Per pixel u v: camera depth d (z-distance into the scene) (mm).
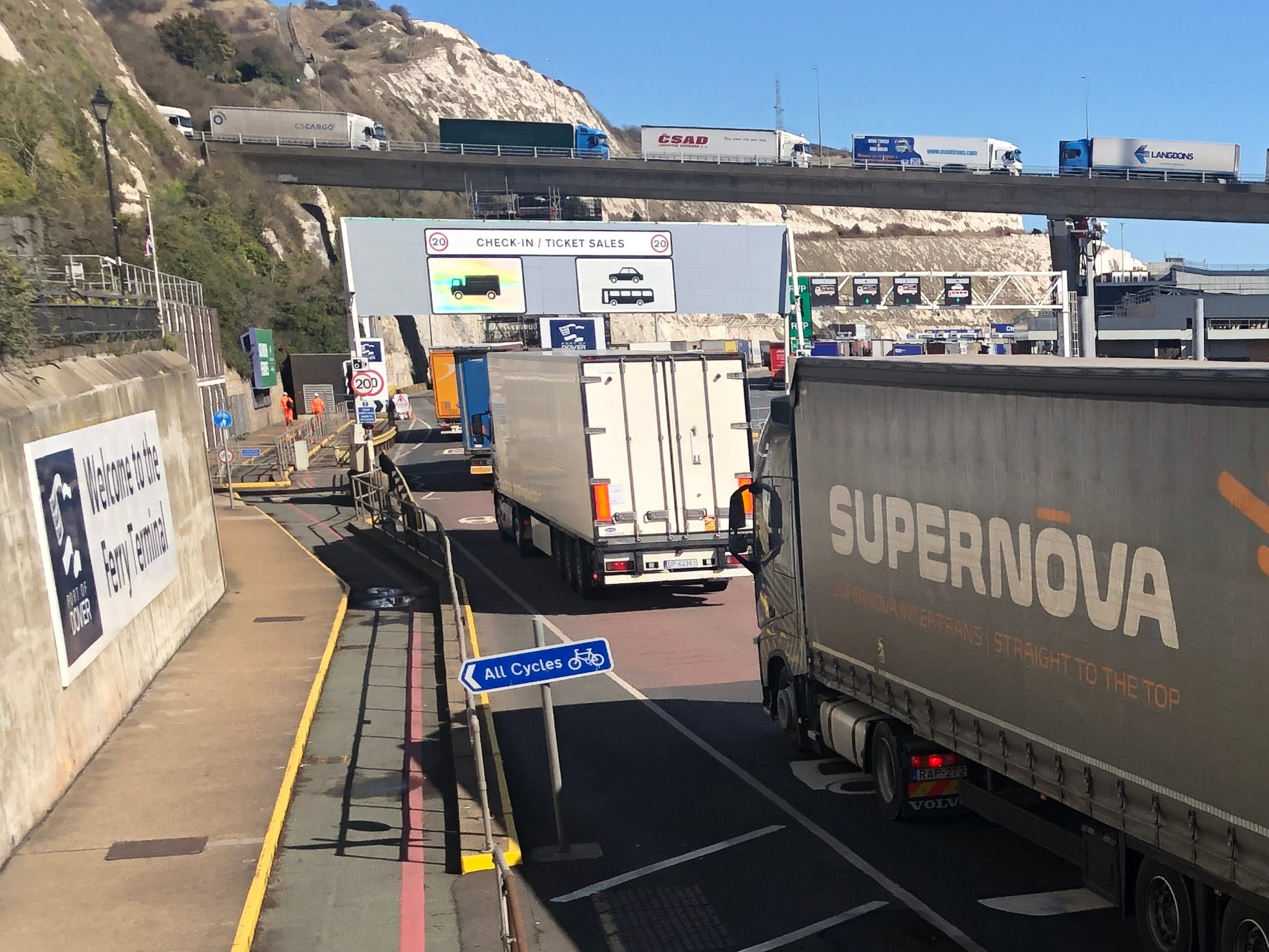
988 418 7922
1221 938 6242
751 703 13852
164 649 15930
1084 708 7066
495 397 26828
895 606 9312
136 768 11555
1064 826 8039
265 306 80250
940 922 7953
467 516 31719
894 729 9656
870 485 9594
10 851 9359
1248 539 5742
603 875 9000
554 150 91688
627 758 11891
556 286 42062
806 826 9844
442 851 9539
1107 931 7719
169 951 7688
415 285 40969
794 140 93625
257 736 12516
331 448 51531
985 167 94812
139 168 77438
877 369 9320
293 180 93250
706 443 18875
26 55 73000
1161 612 6359
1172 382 6188
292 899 8648
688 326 153375
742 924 8047
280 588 21781
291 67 170500
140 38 140250
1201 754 6109
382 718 13461
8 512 10070
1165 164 93562
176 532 17484
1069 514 7117
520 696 14453
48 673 10719
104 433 13703
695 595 20438
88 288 17453
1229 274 121000
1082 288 92188
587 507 18906
